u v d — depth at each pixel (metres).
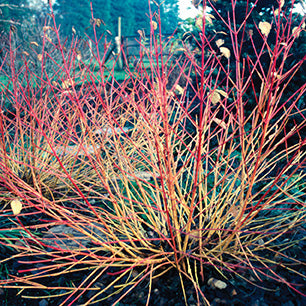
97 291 1.62
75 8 37.91
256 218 2.03
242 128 1.58
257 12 3.42
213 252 1.74
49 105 3.25
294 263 1.61
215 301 1.48
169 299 1.53
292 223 1.75
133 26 43.94
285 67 3.03
